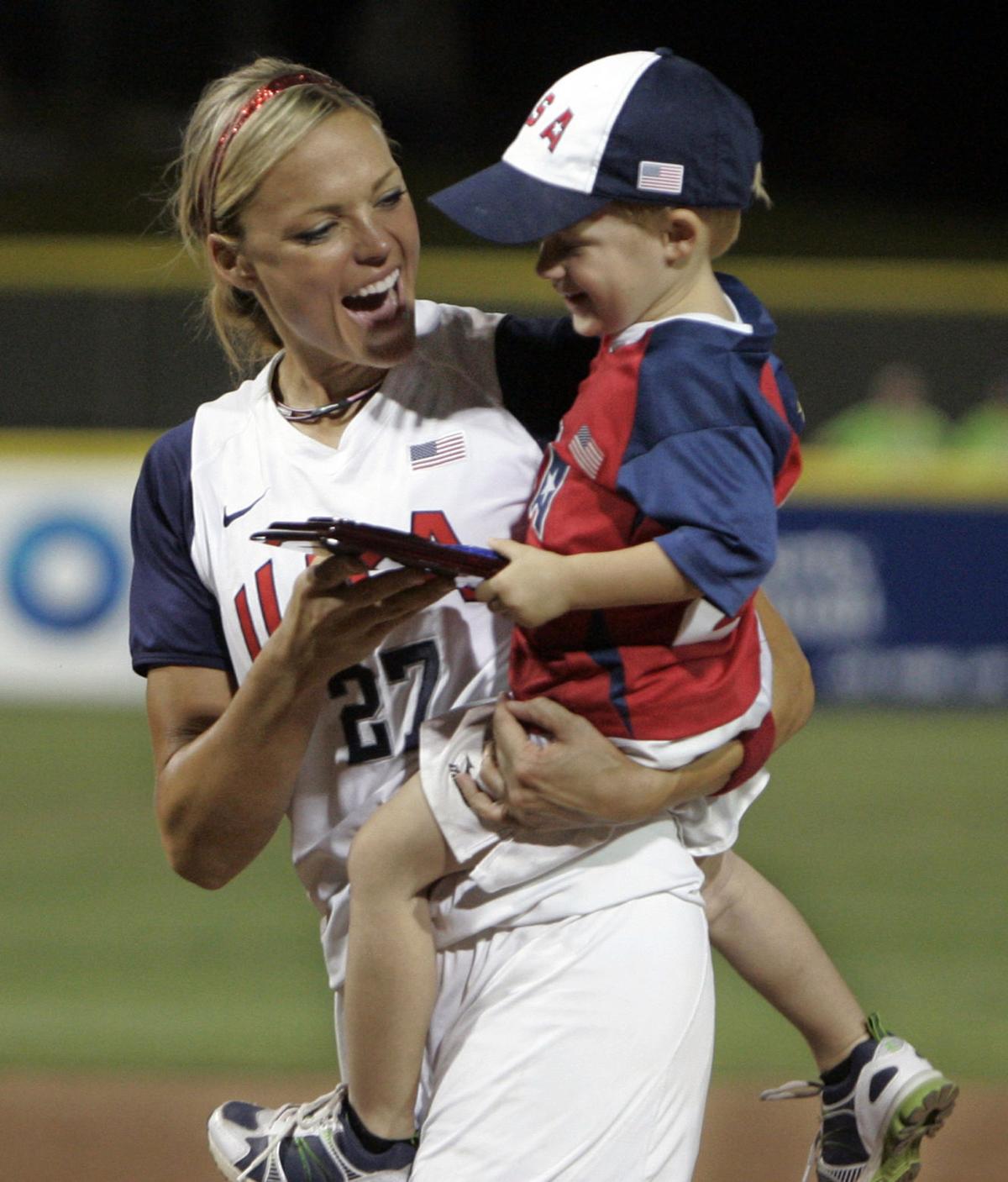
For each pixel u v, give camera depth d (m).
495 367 9.04
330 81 8.63
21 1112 18.66
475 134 69.81
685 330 7.89
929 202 71.19
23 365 38.94
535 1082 8.17
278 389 9.23
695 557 7.66
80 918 25.64
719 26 71.44
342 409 8.97
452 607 8.73
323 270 8.32
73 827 30.19
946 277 40.09
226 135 8.41
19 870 27.84
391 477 8.78
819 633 40.16
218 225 8.59
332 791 8.91
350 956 8.59
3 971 23.44
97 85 68.94
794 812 31.31
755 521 7.72
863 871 27.77
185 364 39.00
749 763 8.59
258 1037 21.06
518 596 7.70
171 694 9.19
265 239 8.36
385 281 8.43
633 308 8.28
